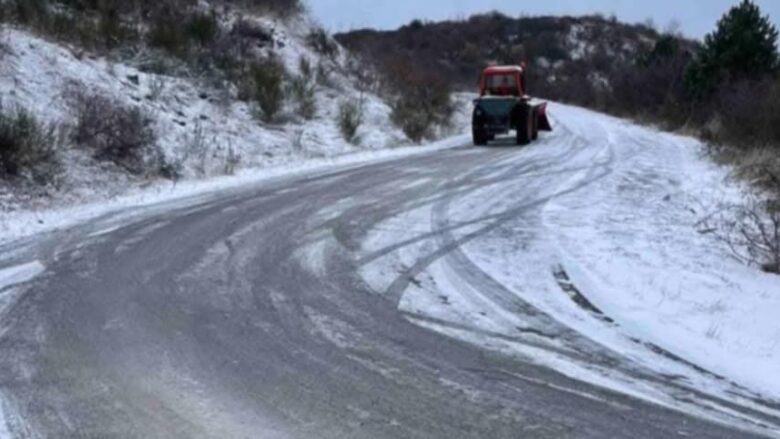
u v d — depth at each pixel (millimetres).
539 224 10227
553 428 4508
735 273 8117
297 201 11797
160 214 10641
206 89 18516
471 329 6227
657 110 31484
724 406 4887
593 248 8945
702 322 6586
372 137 20391
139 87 16484
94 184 11984
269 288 7227
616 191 13062
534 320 6492
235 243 8969
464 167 15992
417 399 4883
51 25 16906
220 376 5184
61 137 12469
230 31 22109
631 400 4934
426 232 9711
